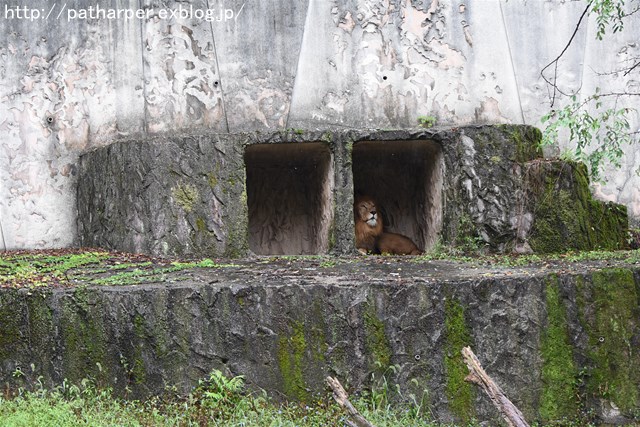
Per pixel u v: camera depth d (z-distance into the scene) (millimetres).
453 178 13117
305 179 15062
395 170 15102
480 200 13016
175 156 12773
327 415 9578
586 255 11930
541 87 14727
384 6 14508
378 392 9922
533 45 14742
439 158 13477
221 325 9969
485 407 9906
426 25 14570
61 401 9406
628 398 10125
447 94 14531
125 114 14383
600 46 14820
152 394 9828
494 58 14648
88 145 14461
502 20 14695
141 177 12828
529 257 12102
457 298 10070
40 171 14430
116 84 14398
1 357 10055
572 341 10125
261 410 9492
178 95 14328
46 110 14430
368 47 14477
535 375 10039
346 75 14430
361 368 9953
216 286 10055
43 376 9984
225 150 12781
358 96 14430
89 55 14414
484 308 10078
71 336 9969
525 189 12984
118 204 13156
